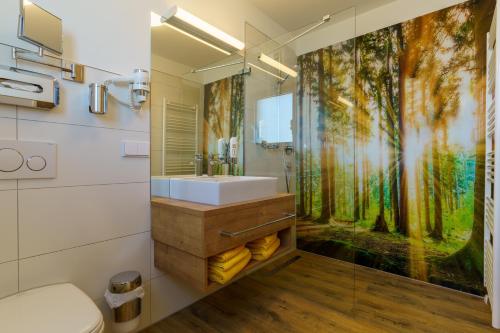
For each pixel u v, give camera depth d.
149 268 1.45
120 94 1.29
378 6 2.17
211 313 1.59
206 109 1.87
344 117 2.35
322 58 2.36
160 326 1.46
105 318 1.27
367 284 1.98
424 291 1.86
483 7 1.71
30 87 1.00
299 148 2.53
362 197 2.30
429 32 1.93
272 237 1.60
